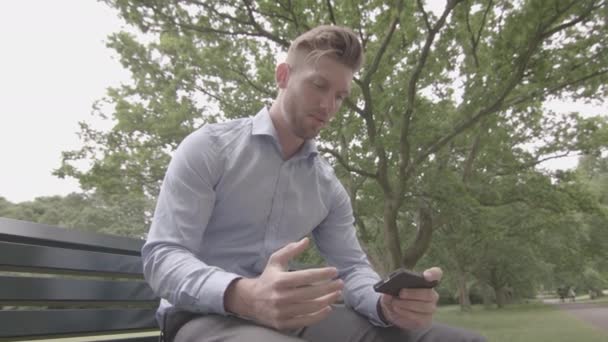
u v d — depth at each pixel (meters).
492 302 50.25
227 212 1.34
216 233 1.36
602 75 8.09
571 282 46.16
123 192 12.02
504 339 11.80
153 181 12.17
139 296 1.60
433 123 8.96
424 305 1.30
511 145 12.52
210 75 10.87
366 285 1.46
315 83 1.30
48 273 1.30
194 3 7.12
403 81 9.58
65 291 1.31
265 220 1.38
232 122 1.42
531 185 12.00
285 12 7.32
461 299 33.16
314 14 7.34
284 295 0.88
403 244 16.97
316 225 1.55
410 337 1.37
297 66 1.35
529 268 33.59
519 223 16.00
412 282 1.25
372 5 7.29
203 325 1.00
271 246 1.38
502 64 7.45
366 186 11.66
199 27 7.35
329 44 1.31
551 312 27.69
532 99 8.39
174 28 7.46
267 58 10.10
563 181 12.62
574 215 19.27
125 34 11.66
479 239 14.52
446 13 7.43
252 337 0.88
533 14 7.00
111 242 1.51
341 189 1.68
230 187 1.32
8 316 1.15
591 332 13.14
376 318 1.38
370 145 9.38
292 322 0.90
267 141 1.39
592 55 7.75
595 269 45.41
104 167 11.64
